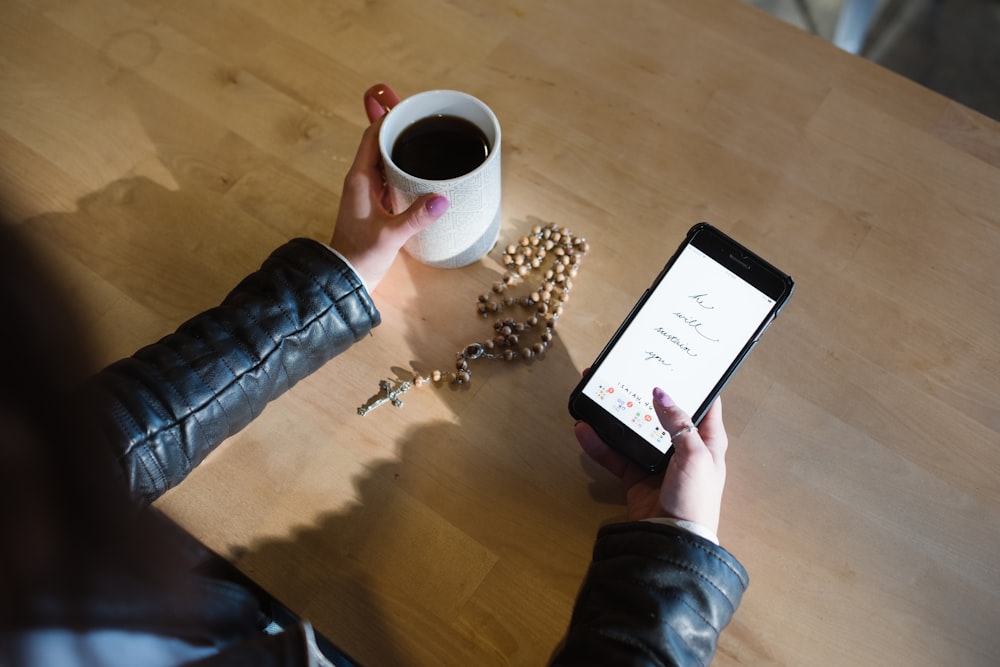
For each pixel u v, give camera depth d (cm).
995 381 75
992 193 81
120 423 68
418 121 75
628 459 71
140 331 78
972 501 72
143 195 83
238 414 72
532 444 75
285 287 73
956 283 78
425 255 78
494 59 88
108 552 46
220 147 85
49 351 36
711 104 85
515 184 83
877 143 83
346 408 76
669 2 89
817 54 86
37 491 39
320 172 84
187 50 88
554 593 70
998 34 148
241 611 67
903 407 75
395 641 69
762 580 71
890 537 71
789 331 77
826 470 73
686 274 72
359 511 73
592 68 87
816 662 69
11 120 86
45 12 90
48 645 47
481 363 77
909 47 148
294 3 90
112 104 86
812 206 81
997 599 70
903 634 69
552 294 79
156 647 55
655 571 65
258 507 73
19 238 36
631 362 72
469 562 71
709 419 71
